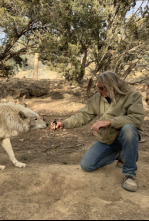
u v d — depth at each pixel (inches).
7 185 132.3
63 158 181.3
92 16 499.8
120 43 445.1
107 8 522.0
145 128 282.5
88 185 126.7
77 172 143.1
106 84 123.1
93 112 141.3
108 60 444.1
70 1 512.4
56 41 451.5
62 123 138.0
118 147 138.6
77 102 419.8
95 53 454.6
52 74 1047.0
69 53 457.4
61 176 136.5
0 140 162.6
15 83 502.9
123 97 125.6
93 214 97.7
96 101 138.2
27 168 154.7
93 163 139.1
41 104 399.2
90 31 514.6
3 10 404.2
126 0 458.9
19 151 199.5
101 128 132.2
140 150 205.6
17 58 535.8
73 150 202.8
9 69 510.0
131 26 414.9
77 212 99.3
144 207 106.0
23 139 229.6
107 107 132.8
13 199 113.9
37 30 480.7
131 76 823.1
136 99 124.0
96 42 515.8
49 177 137.2
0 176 140.6
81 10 512.4
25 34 475.5
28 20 420.5
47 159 179.2
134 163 124.2
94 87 551.8
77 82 492.7
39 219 94.6
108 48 479.5
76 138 240.4
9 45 465.4
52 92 502.6
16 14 452.1
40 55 465.1
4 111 159.2
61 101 428.1
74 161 173.9
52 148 206.8
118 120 120.2
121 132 122.5
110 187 125.1
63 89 536.4
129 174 124.5
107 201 110.7
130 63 471.2
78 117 140.7
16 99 418.9
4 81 563.8
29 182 134.6
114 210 101.7
